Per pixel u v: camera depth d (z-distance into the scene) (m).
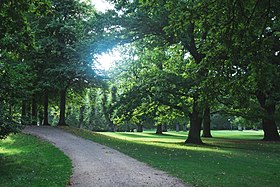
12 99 14.35
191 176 11.16
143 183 9.98
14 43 13.20
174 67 32.25
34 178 10.84
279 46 14.33
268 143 31.55
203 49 11.92
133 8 24.98
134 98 26.19
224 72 11.27
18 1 9.83
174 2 11.20
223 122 93.12
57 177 10.91
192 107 27.77
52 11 10.83
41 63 32.22
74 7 36.12
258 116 29.50
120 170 12.23
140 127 66.75
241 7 9.77
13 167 13.24
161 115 32.97
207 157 17.12
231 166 13.95
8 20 10.59
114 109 27.31
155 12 11.97
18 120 14.40
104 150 18.91
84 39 28.03
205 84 11.60
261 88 11.25
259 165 14.66
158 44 28.17
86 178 10.76
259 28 10.84
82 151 18.30
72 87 39.47
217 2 10.05
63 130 31.08
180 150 20.78
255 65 10.63
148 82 25.97
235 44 10.49
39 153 17.97
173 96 26.75
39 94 36.50
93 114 65.31
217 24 10.58
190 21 10.88
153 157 16.34
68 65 32.69
